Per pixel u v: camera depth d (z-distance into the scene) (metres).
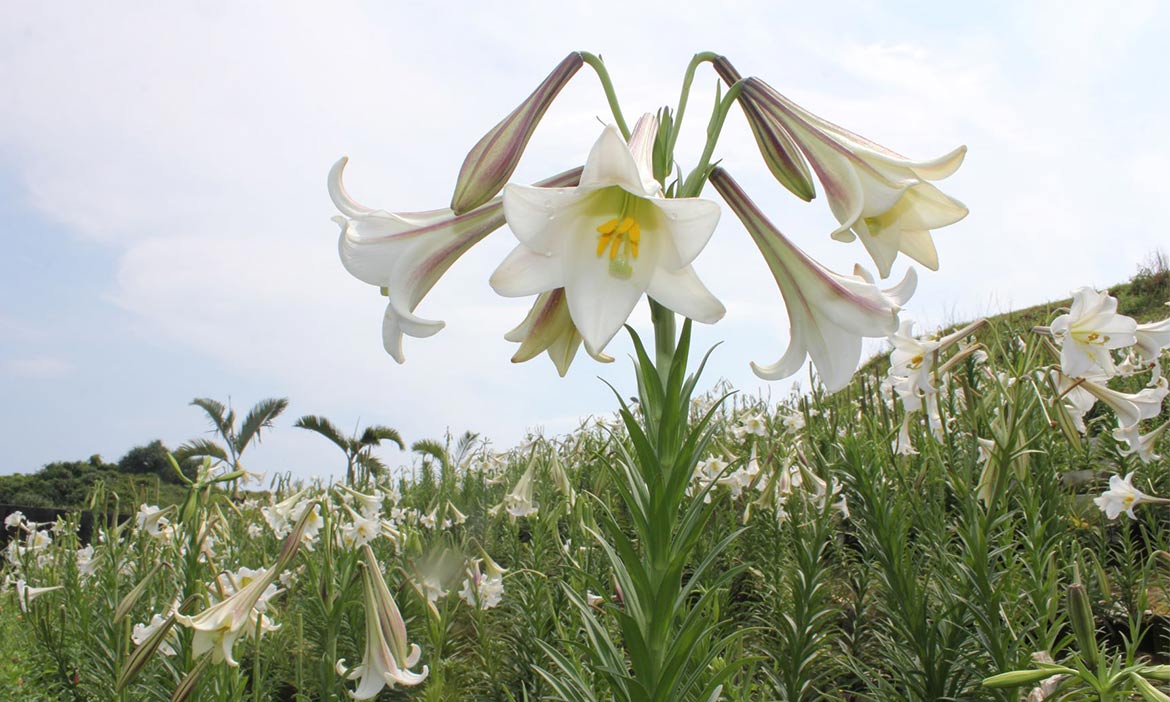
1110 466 1.29
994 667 0.71
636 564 0.41
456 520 1.78
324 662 0.88
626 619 0.40
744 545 1.31
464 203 0.40
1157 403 0.86
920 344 0.83
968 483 0.74
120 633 0.98
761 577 1.09
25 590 1.34
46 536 1.91
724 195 0.43
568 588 0.45
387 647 0.63
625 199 0.37
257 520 1.65
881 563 0.85
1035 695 0.61
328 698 0.86
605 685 0.67
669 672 0.40
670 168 0.39
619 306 0.36
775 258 0.42
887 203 0.40
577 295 0.36
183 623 0.58
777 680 0.88
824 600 0.94
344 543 1.23
